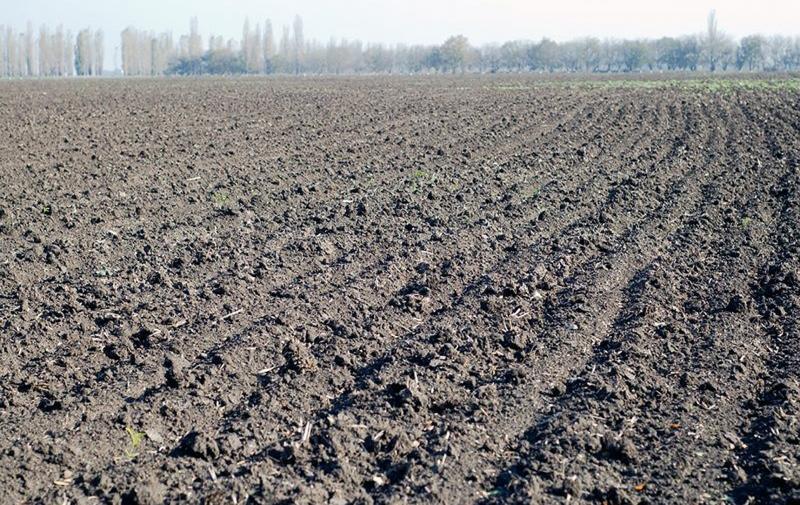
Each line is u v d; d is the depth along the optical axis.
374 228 12.13
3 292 9.13
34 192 14.68
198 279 9.72
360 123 27.78
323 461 5.59
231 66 144.75
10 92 47.84
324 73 151.00
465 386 6.82
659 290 9.43
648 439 5.99
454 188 15.35
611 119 28.62
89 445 5.78
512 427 6.14
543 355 7.48
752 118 27.92
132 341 7.72
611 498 5.16
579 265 10.48
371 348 7.55
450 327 8.16
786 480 5.32
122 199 14.21
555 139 23.00
